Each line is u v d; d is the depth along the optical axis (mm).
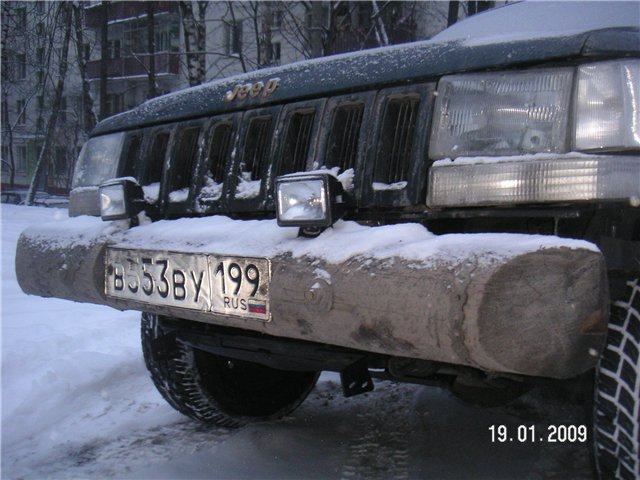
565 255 1954
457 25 3455
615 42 2268
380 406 4211
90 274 3146
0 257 10414
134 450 3568
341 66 2910
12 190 35281
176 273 2811
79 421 4062
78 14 23547
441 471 3180
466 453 3389
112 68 29625
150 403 4336
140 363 5086
